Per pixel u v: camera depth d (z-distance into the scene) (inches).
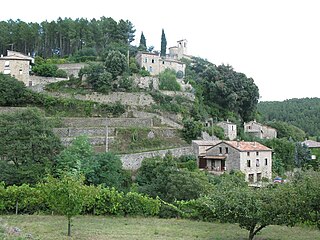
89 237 828.6
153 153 1968.5
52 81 2797.7
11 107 2273.6
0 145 1533.0
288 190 772.6
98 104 2428.6
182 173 1433.3
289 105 5625.0
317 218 791.1
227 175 1771.7
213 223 1091.9
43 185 945.5
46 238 789.2
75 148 1585.9
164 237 855.1
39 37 3917.3
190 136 2338.8
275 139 2751.0
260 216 770.8
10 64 2709.2
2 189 1155.3
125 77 2652.6
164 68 3373.5
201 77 3233.3
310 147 2992.1
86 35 3988.7
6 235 664.4
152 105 2564.0
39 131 1617.9
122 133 2106.3
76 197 833.5
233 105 3029.0
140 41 4621.1
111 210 1188.5
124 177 1664.6
